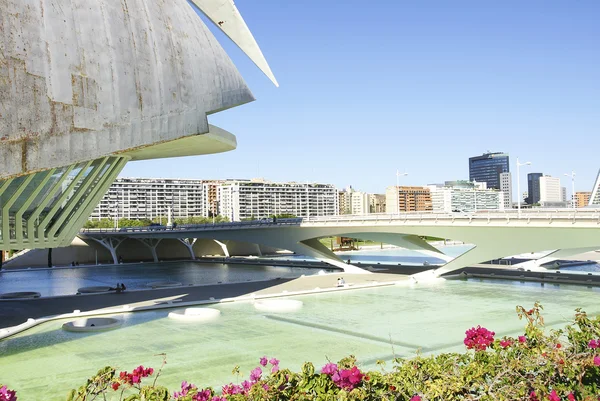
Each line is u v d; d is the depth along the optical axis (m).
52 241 28.81
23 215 26.64
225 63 21.30
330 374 8.95
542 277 51.69
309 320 32.00
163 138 15.86
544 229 44.62
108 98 13.77
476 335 11.04
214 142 33.16
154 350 24.81
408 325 30.12
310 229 61.50
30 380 20.39
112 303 38.34
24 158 11.25
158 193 195.50
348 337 27.22
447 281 51.62
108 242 89.31
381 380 8.98
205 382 19.75
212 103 19.25
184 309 36.16
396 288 46.94
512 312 33.88
